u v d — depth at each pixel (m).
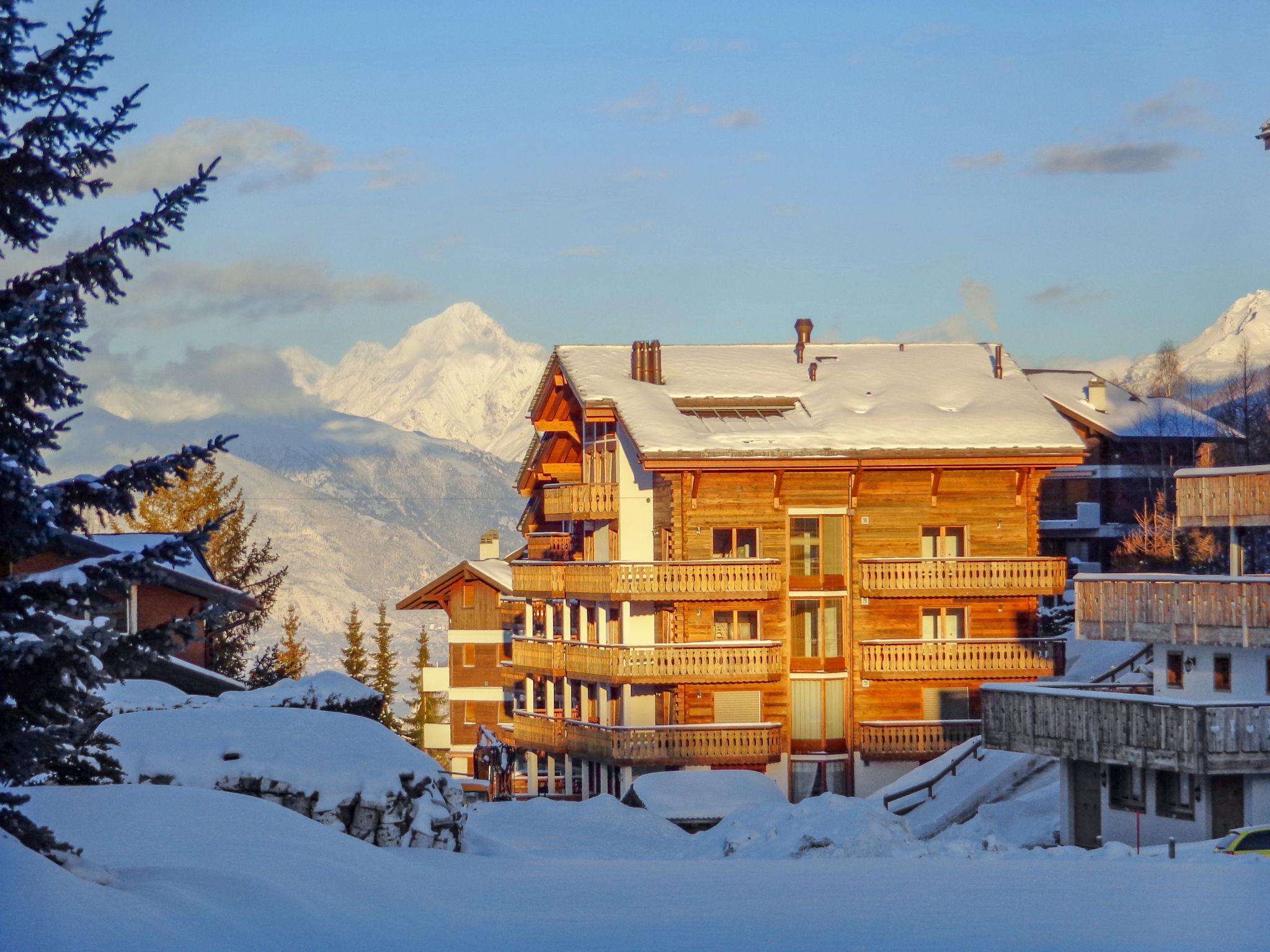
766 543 59.50
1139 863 31.05
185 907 19.11
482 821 45.09
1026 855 36.56
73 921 17.09
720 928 20.80
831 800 41.06
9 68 18.30
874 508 60.22
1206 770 39.12
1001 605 61.06
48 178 18.58
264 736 31.39
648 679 57.84
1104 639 47.19
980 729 59.28
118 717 31.83
